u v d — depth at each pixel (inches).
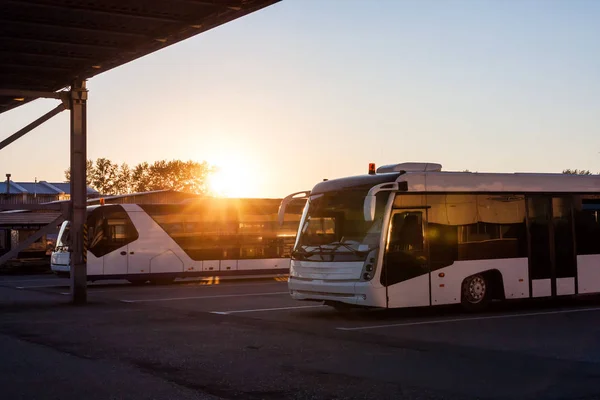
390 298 589.6
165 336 506.6
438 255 619.8
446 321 588.4
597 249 713.0
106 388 335.9
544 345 461.1
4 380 354.6
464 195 640.4
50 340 492.4
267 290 957.2
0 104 900.0
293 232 1224.2
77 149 786.8
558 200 696.4
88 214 1102.4
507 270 656.4
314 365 392.8
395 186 598.9
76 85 789.9
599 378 357.1
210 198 1177.4
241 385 342.0
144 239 1117.7
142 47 695.1
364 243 595.2
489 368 383.6
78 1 577.0
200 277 1211.2
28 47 699.4
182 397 317.7
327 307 711.7
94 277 1085.1
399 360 407.5
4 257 764.6
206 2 581.6
